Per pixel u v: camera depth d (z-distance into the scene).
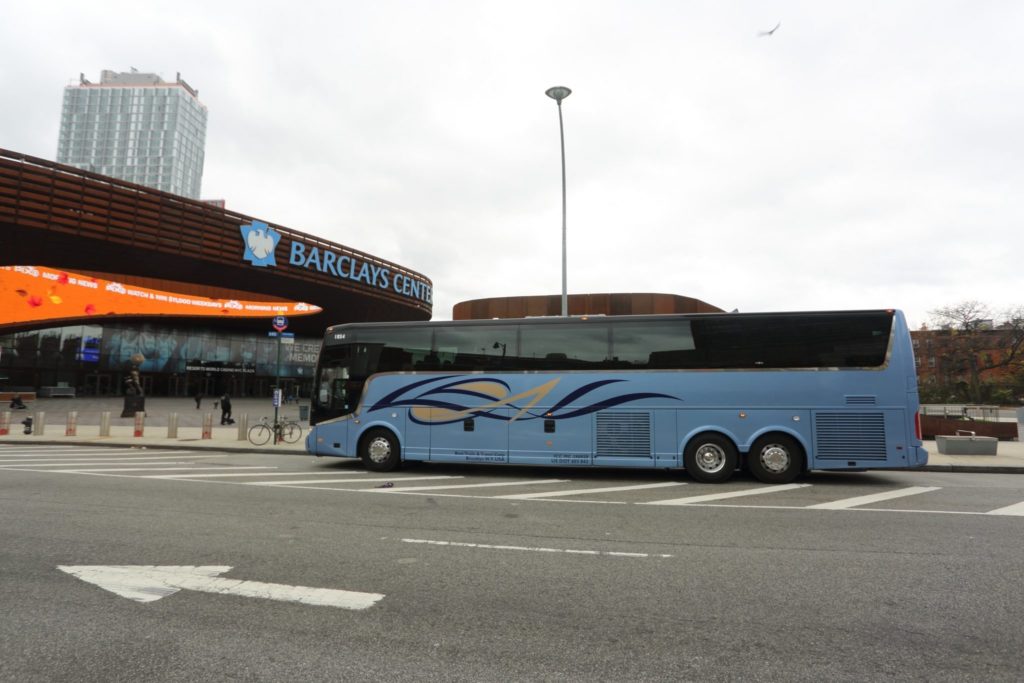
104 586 4.82
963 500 9.39
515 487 10.67
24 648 3.65
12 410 32.28
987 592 4.82
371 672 3.35
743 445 11.37
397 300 51.66
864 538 6.68
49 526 7.00
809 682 3.27
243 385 55.56
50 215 31.25
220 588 4.80
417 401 12.88
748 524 7.43
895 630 4.03
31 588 4.77
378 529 6.99
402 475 12.35
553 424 12.13
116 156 190.62
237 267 39.19
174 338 50.75
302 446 18.19
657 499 9.36
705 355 11.70
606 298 28.84
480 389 12.58
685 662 3.51
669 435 11.65
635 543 6.41
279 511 8.07
